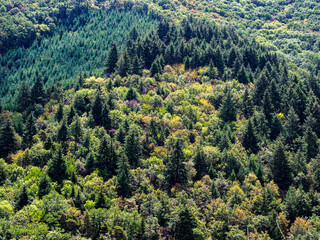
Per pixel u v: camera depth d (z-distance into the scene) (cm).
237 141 11494
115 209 7625
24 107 13388
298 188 9581
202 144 10906
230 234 7512
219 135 11250
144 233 7250
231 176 9638
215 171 9831
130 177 8938
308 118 13012
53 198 7531
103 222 7212
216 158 10188
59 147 9331
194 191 8781
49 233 6462
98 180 8525
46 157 9600
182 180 9356
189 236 7431
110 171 9425
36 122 11688
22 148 10588
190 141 11219
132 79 14338
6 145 10225
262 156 11050
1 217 6975
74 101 12681
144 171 9288
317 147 11812
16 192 7800
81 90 13350
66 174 8888
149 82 14212
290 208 8831
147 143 10462
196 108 12900
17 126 11581
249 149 11319
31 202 7575
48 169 8869
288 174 10162
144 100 12875
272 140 12438
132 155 9756
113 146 9756
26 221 6900
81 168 9212
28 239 6222
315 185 9975
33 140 10550
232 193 8875
